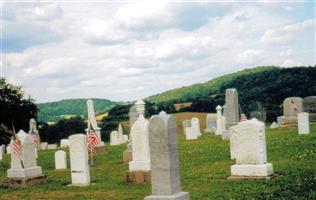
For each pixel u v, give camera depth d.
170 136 11.84
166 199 11.57
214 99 101.69
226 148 28.59
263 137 18.30
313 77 86.94
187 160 25.30
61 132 87.12
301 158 21.91
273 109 75.81
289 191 14.65
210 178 18.98
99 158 31.31
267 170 17.86
